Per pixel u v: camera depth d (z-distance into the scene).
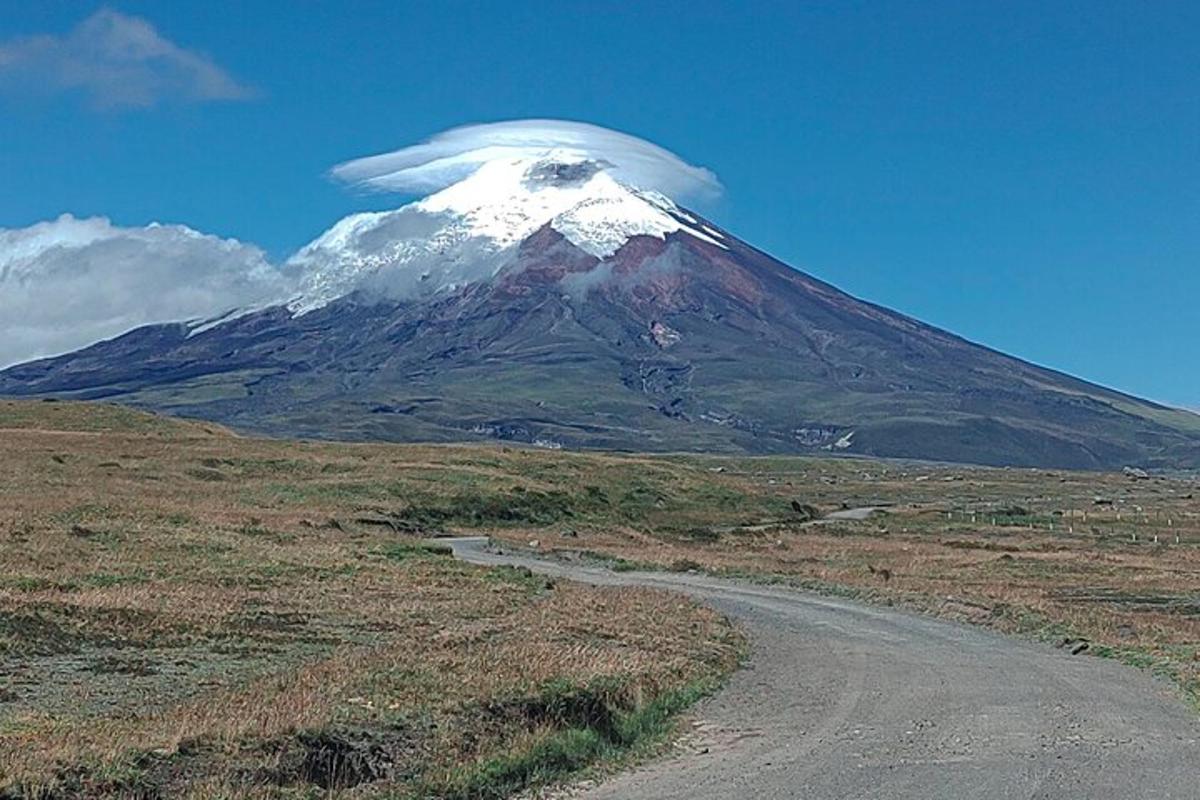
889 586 46.38
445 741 14.42
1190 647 28.50
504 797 13.58
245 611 27.19
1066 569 57.34
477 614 29.38
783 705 20.52
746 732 17.98
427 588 35.28
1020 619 34.84
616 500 89.94
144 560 36.03
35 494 56.22
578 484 90.62
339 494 73.00
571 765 15.06
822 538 79.56
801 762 15.54
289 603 29.27
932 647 29.56
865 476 183.12
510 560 53.91
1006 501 136.88
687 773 14.98
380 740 14.01
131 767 11.98
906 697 21.38
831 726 18.38
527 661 19.28
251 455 83.88
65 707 16.39
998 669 25.42
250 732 13.29
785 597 43.09
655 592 38.22
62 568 32.53
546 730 15.67
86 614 24.34
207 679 19.20
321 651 22.66
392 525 64.94
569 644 22.83
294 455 86.25
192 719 14.11
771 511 99.62
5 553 34.38
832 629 33.34
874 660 26.80
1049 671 25.16
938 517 105.44
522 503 79.25
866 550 68.62
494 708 16.02
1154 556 67.81
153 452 81.50
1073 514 111.44
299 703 15.03
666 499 94.06
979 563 60.00
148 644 22.20
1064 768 15.10
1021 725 18.38
